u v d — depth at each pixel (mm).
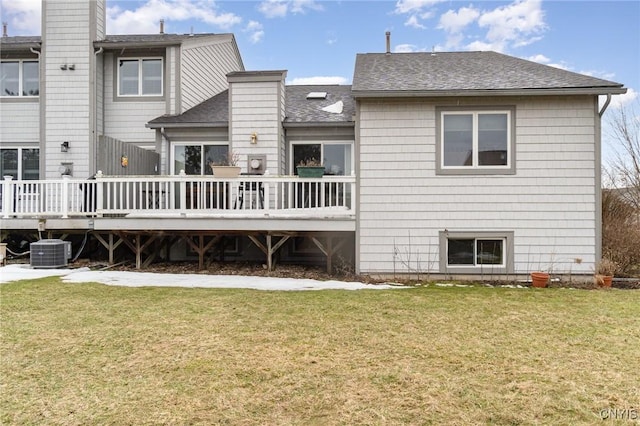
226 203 9086
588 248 7961
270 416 2760
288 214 8406
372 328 4695
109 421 2668
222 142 10516
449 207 8156
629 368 3594
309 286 7234
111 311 5277
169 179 8523
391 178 8219
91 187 9250
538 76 8406
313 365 3609
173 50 11266
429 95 7891
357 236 8234
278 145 9930
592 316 5305
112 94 11547
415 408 2881
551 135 7973
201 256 8789
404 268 8211
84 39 11312
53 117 11328
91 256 9945
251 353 3875
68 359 3680
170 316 5082
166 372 3436
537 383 3289
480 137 8102
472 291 6938
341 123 9938
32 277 7633
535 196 8023
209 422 2676
